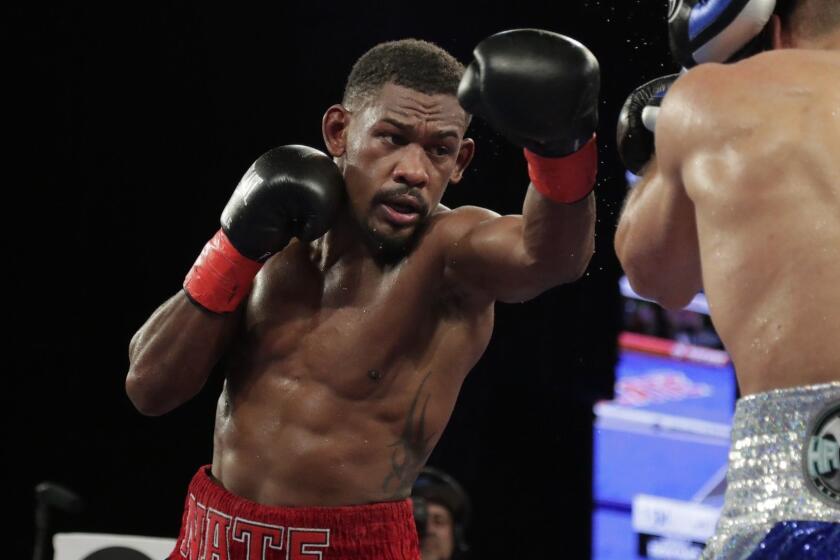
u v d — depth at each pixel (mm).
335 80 7047
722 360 7516
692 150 1757
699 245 1744
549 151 2064
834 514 1484
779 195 1640
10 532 6762
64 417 6938
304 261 2441
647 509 7281
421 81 2311
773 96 1717
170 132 6996
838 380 1532
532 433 7559
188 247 7066
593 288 7387
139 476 7023
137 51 6863
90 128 6875
